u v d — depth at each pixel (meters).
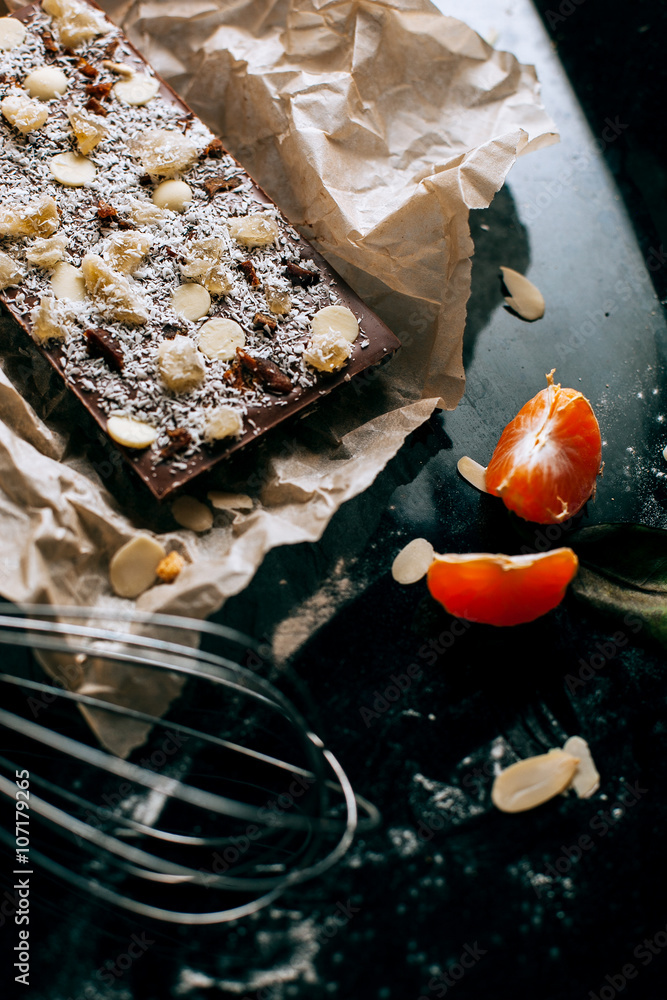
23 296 0.42
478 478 0.43
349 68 0.44
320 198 0.43
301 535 0.39
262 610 0.41
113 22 0.46
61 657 0.39
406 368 0.44
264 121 0.45
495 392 0.44
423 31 0.44
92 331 0.41
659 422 0.44
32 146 0.43
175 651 0.37
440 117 0.45
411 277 0.43
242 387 0.41
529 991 0.37
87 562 0.40
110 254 0.42
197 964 0.37
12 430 0.41
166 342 0.41
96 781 0.39
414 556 0.41
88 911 0.38
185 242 0.43
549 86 0.48
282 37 0.45
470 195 0.42
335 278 0.43
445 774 0.39
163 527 0.41
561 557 0.39
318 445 0.42
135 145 0.43
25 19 0.45
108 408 0.41
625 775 0.40
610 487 0.43
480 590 0.40
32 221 0.42
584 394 0.44
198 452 0.40
